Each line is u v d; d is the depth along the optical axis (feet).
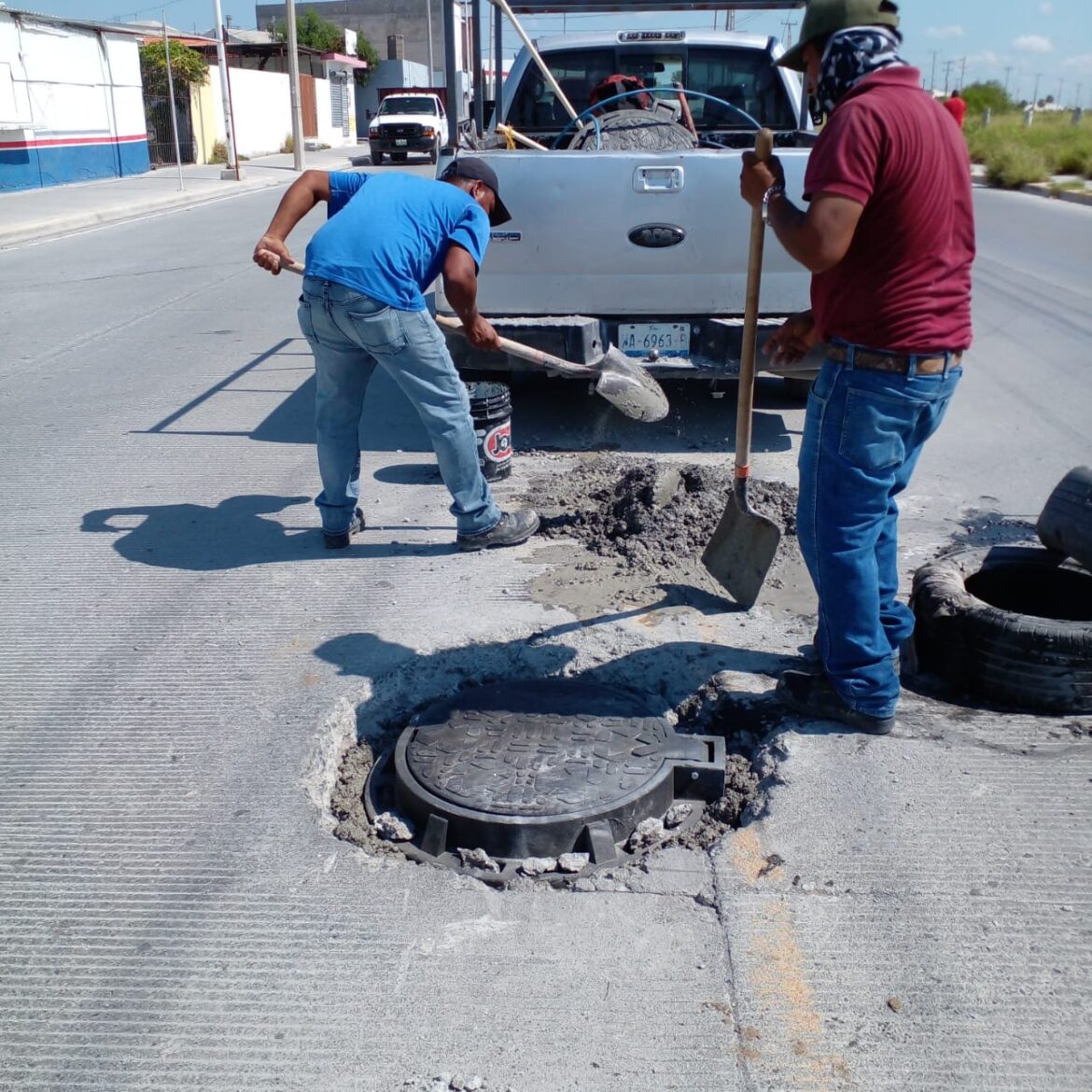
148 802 10.08
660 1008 7.66
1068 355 27.50
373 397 24.18
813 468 9.97
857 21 9.04
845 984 7.84
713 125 25.31
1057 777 10.10
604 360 14.78
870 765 10.27
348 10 217.36
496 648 12.58
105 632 13.32
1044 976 7.86
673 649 12.40
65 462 19.81
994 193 76.48
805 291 18.30
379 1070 7.21
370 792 10.48
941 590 11.88
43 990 7.92
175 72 104.53
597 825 9.42
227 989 7.91
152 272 43.19
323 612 13.66
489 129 26.05
